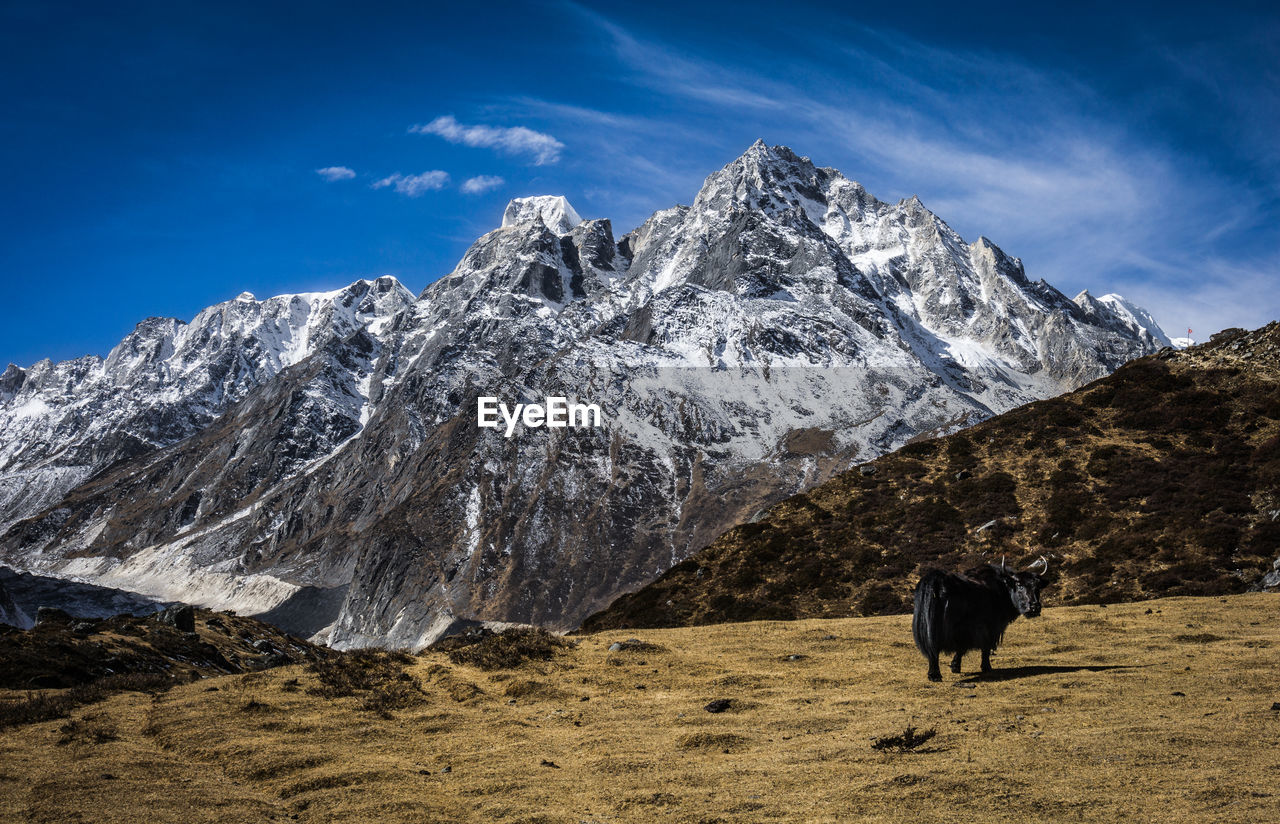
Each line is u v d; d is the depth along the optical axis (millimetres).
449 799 11312
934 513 54406
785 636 23766
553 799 11094
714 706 15781
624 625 52812
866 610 46188
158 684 19328
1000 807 9531
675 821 9961
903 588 47688
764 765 11945
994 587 17766
